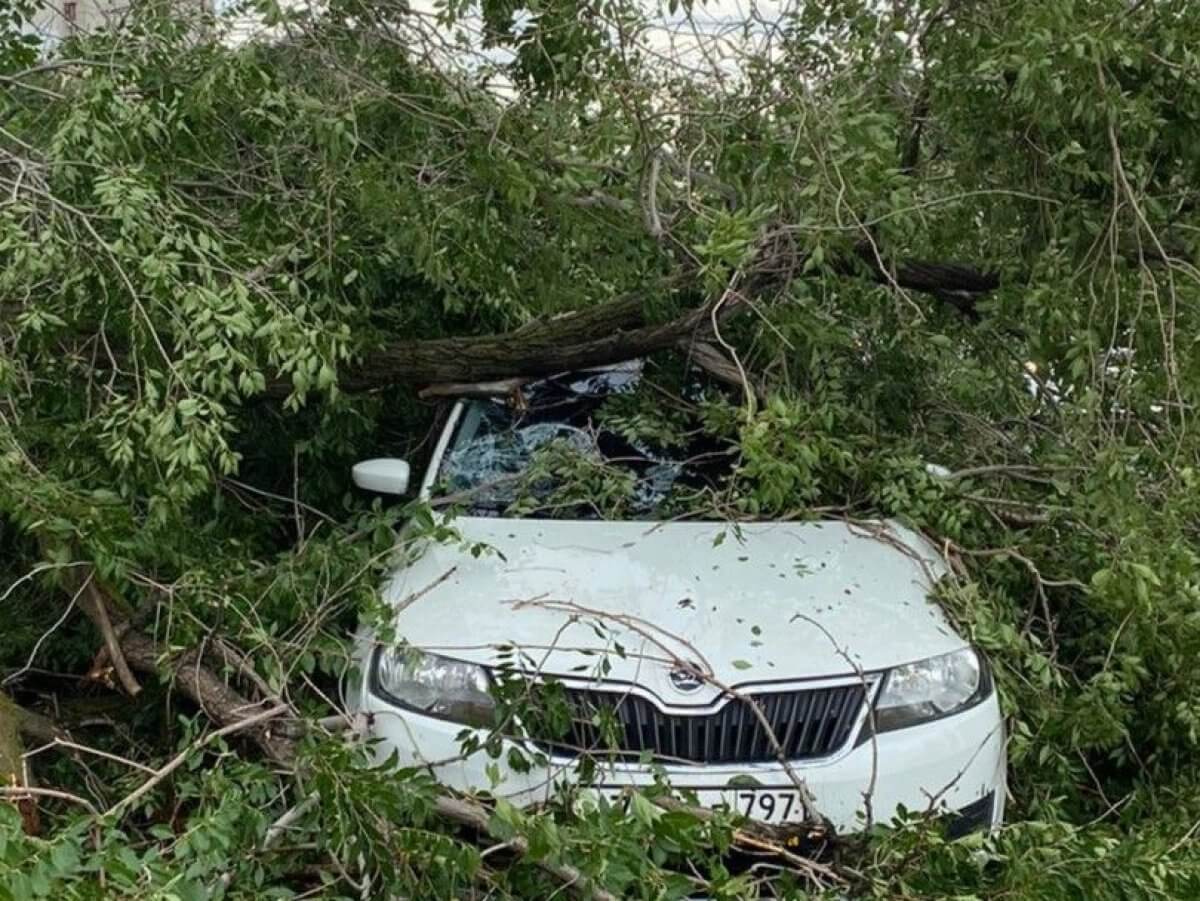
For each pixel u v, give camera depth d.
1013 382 5.01
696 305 4.96
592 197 4.56
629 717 3.41
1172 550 3.76
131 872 2.42
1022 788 3.90
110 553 3.54
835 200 3.91
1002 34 3.92
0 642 4.21
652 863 2.85
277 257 4.12
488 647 3.48
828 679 3.46
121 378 4.33
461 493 4.54
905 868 3.11
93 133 3.79
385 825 2.93
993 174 4.32
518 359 4.79
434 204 4.48
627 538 4.20
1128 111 3.78
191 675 3.67
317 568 4.00
